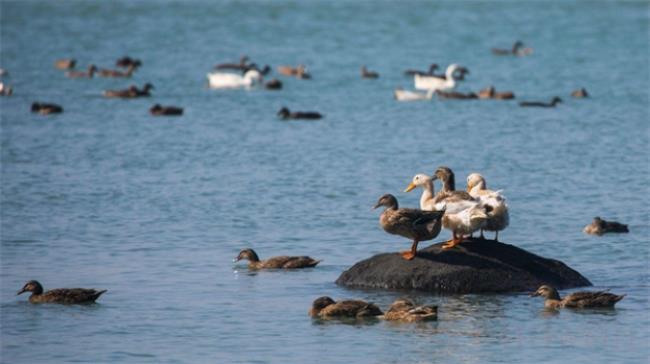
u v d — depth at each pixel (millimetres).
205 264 32062
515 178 47156
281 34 127500
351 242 35219
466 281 28125
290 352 24016
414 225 28172
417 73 83188
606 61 100562
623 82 85438
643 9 160125
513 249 29078
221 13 151875
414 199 43062
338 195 43500
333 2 171875
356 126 63500
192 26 135500
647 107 71000
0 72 86812
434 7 163750
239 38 123250
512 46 115938
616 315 26469
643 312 26703
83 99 76125
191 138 58875
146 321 26312
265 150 54906
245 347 24359
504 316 26344
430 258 28750
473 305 27188
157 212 40062
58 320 26406
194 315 26734
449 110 70625
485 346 24281
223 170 49188
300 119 66562
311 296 28312
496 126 63094
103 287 29469
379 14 151500
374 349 24125
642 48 110938
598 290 28688
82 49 110938
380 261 29281
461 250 28812
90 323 26188
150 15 148875
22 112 68625
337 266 31703
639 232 36625
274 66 100188
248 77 83750
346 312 26469
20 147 55438
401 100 75938
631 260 32625
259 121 65875
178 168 49750
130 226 37625
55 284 29828
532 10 159250
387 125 63906
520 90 82375
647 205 41281
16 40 118000
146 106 72812
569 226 37656
